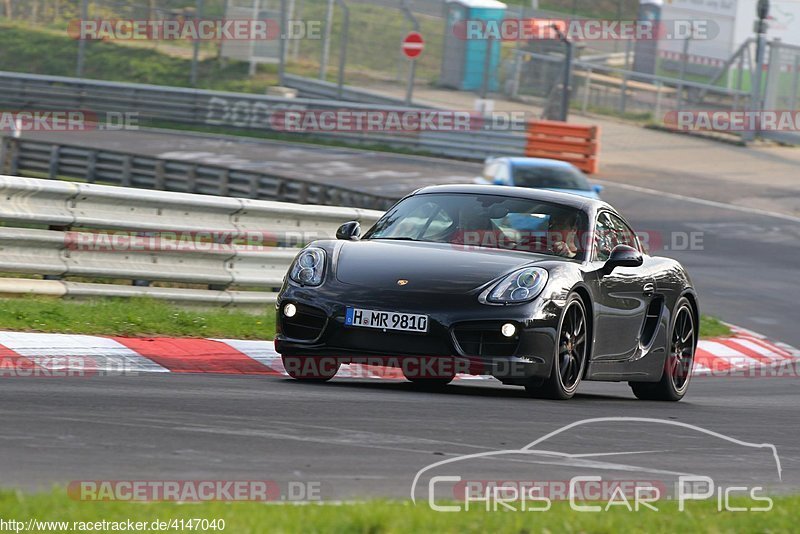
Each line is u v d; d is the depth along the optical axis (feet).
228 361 93.86
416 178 331.57
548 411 78.84
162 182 267.80
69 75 456.45
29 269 103.71
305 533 39.96
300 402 73.05
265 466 53.36
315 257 86.33
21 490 44.98
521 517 44.37
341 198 224.94
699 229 276.00
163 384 77.10
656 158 395.75
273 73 462.19
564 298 83.87
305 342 82.89
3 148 296.92
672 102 460.55
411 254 86.22
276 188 245.86
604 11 485.97
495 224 92.02
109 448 54.34
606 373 92.38
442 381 97.60
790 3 448.65
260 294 121.49
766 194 341.41
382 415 70.33
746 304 186.60
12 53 466.29
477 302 81.00
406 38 417.90
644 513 47.78
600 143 416.05
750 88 440.04
